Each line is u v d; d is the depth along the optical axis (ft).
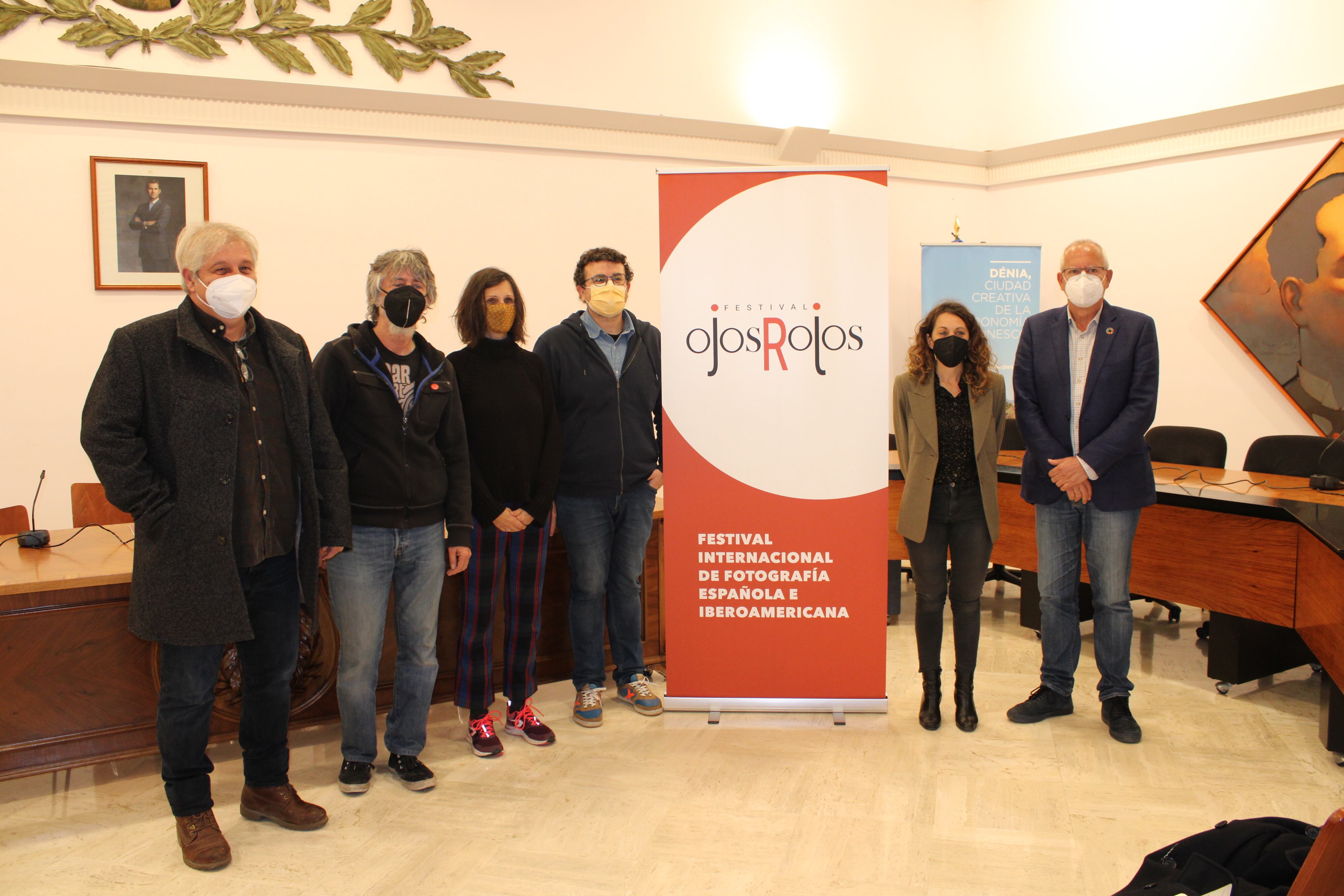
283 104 14.46
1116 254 19.12
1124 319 9.14
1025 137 20.08
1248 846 4.98
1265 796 8.03
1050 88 19.53
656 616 11.51
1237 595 10.16
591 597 9.77
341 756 9.14
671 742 9.33
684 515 9.68
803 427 9.45
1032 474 9.68
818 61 18.58
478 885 6.76
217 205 14.17
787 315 9.36
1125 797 8.02
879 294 9.27
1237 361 17.48
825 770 8.62
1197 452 13.62
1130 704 10.31
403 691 8.36
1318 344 16.22
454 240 15.89
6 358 13.09
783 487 9.54
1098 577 9.39
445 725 9.97
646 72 16.89
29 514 13.34
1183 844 5.21
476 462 8.77
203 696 6.95
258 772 7.59
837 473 9.48
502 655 10.48
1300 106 16.24
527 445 8.89
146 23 13.24
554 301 16.89
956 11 20.22
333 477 7.43
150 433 6.56
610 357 9.70
